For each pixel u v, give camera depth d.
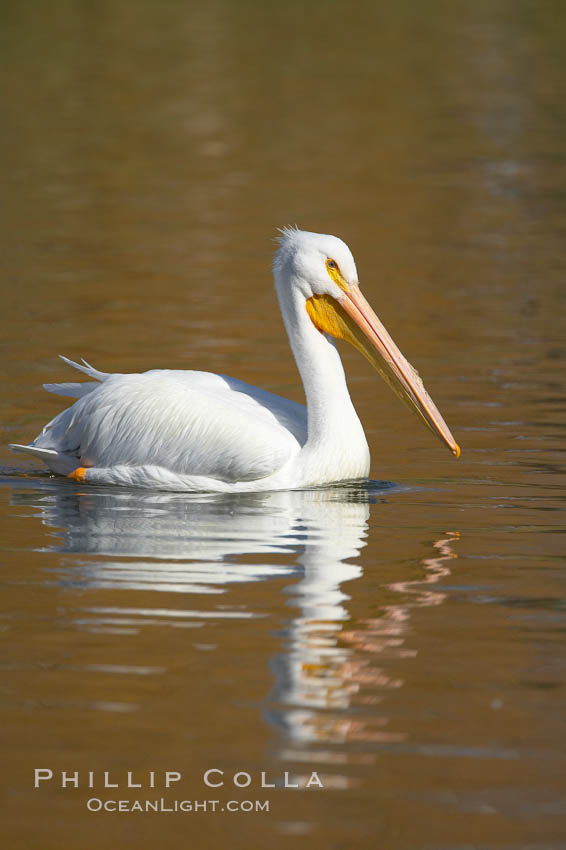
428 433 14.31
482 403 15.34
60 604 8.92
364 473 12.33
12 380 16.14
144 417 12.13
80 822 6.33
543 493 11.92
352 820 6.28
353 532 10.72
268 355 17.78
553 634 8.43
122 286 22.00
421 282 22.56
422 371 16.92
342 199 29.62
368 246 25.33
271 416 12.28
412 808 6.35
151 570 9.66
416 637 8.38
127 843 6.14
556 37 55.72
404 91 44.16
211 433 11.88
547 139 36.69
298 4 65.38
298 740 7.00
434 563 9.88
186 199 29.50
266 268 23.56
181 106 41.38
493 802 6.40
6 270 23.06
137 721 7.22
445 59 50.53
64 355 17.48
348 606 8.92
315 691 7.58
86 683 7.68
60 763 6.80
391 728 7.14
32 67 48.03
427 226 27.14
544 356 17.62
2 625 8.52
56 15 60.59
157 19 60.06
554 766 6.73
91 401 12.51
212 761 6.80
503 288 22.05
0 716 7.27
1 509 11.40
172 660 7.99
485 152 35.09
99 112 40.25
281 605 8.93
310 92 44.03
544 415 14.78
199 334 18.88
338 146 35.84
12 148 35.00
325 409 12.12
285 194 30.06
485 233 26.56
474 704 7.41
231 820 6.28
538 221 27.66
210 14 61.91
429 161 34.00
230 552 10.12
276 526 10.88
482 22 59.94
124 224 27.05
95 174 32.09
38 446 12.84
